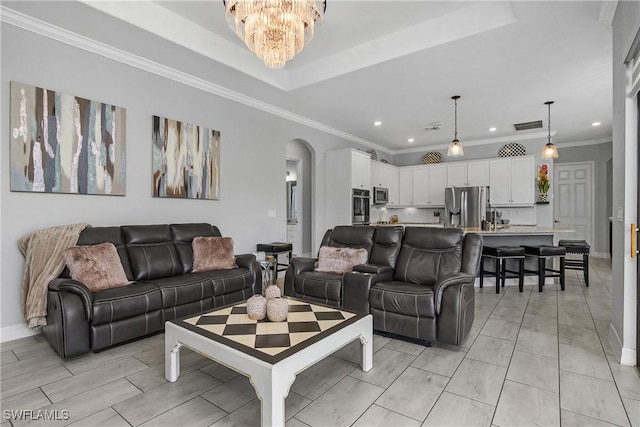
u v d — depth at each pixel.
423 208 8.54
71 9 2.70
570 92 4.61
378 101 5.02
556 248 4.60
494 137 7.46
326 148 6.61
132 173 3.58
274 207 5.39
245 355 1.69
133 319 2.71
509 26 2.96
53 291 2.49
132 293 2.71
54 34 2.98
